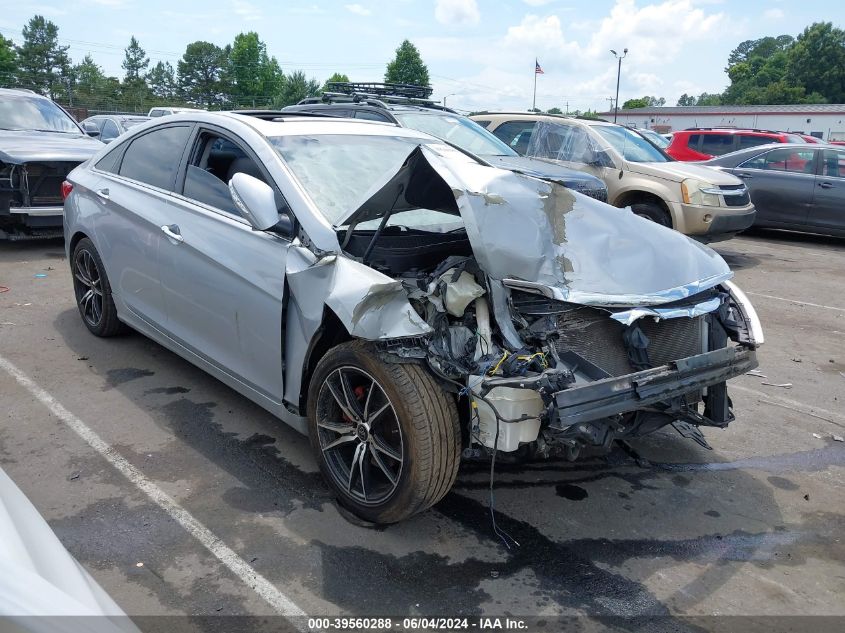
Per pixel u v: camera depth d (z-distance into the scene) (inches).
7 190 319.3
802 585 119.0
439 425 117.1
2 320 229.5
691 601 113.5
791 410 193.8
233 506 132.2
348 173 154.1
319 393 131.7
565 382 116.1
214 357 159.2
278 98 3720.5
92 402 172.6
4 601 56.0
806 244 482.0
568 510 138.2
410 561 119.2
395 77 3385.8
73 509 128.1
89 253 204.2
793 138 624.7
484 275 127.2
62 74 3678.6
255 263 140.9
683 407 138.5
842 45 3750.0
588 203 155.2
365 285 115.4
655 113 2423.7
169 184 174.2
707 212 368.8
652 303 130.0
